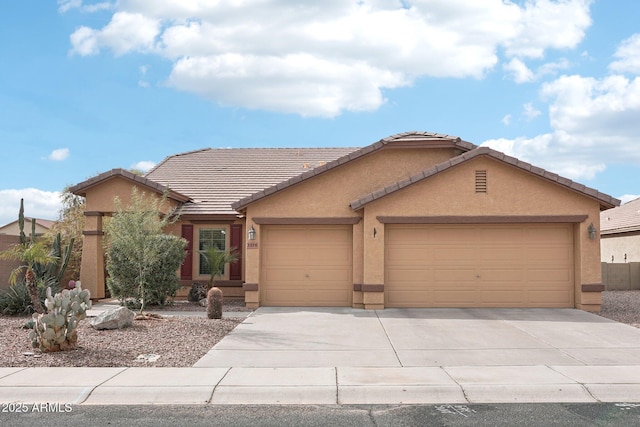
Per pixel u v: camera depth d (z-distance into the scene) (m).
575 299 16.97
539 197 16.86
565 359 10.41
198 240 21.12
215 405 7.85
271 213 18.03
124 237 16.02
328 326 14.15
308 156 26.17
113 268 17.34
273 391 8.23
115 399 8.07
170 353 10.90
